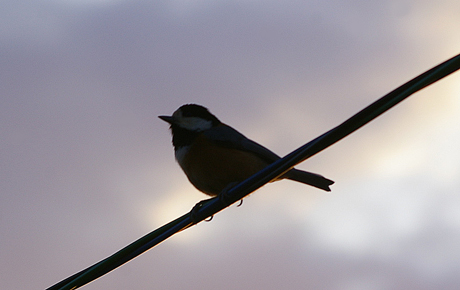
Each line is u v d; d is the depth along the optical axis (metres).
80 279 8.85
